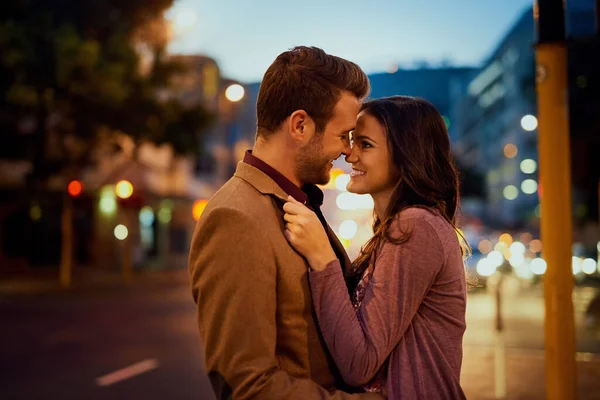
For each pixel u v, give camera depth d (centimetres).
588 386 655
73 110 1994
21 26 1759
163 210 3622
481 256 3139
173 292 2047
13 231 2686
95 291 2062
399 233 214
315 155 216
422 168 229
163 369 833
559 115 408
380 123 237
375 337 203
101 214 3011
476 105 11019
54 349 984
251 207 203
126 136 2164
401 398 208
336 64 218
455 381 212
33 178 2164
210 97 3084
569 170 407
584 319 1238
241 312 191
